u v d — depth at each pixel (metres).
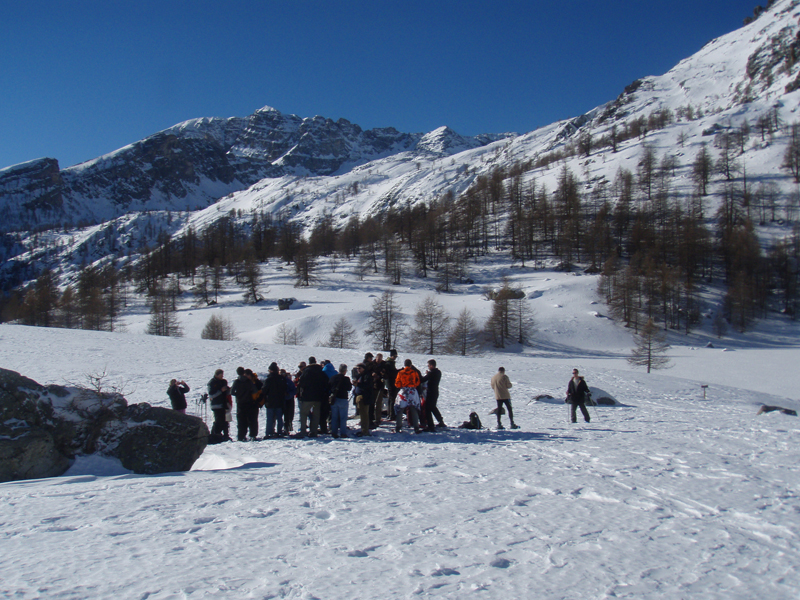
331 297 96.56
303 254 110.88
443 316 70.56
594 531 5.43
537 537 5.22
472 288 101.00
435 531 5.40
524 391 27.62
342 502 6.58
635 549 4.91
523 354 67.38
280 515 5.98
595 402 24.09
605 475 8.06
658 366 52.09
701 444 11.18
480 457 9.88
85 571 4.21
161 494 7.05
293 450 11.42
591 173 161.25
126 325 88.25
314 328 72.38
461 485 7.51
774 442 11.27
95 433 9.77
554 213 131.75
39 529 5.36
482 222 138.00
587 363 58.75
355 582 4.10
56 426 9.48
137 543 4.95
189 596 3.77
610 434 13.16
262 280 111.19
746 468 8.50
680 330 80.31
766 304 90.50
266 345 42.59
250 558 4.58
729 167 133.50
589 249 108.00
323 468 9.11
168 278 122.69
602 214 122.31
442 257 123.19
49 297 85.31
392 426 15.21
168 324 73.69
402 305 88.38
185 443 9.90
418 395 14.15
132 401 22.52
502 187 166.62
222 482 7.93
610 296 87.00
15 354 31.03
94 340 38.38
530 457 9.81
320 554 4.71
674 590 4.04
